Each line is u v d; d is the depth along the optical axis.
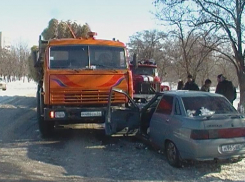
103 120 8.77
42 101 8.97
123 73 8.73
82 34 12.48
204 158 6.09
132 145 8.52
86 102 8.51
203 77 20.59
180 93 7.36
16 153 7.65
